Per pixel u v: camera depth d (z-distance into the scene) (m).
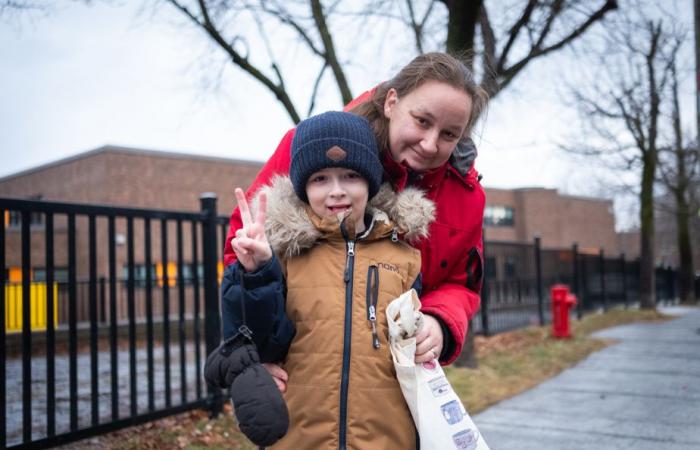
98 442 3.83
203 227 4.58
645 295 17.61
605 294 16.77
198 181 21.28
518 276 11.25
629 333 11.11
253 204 1.82
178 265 4.38
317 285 1.72
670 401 5.34
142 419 3.99
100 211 3.88
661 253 46.09
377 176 1.75
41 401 5.33
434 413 1.67
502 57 6.76
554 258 13.05
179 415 4.45
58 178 21.34
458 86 1.73
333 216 1.72
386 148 1.88
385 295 1.73
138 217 4.13
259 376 1.54
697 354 8.12
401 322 1.64
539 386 6.08
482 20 7.07
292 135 2.06
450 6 6.27
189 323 11.80
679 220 23.00
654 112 14.54
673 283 24.36
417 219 1.81
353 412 1.65
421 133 1.76
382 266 1.76
